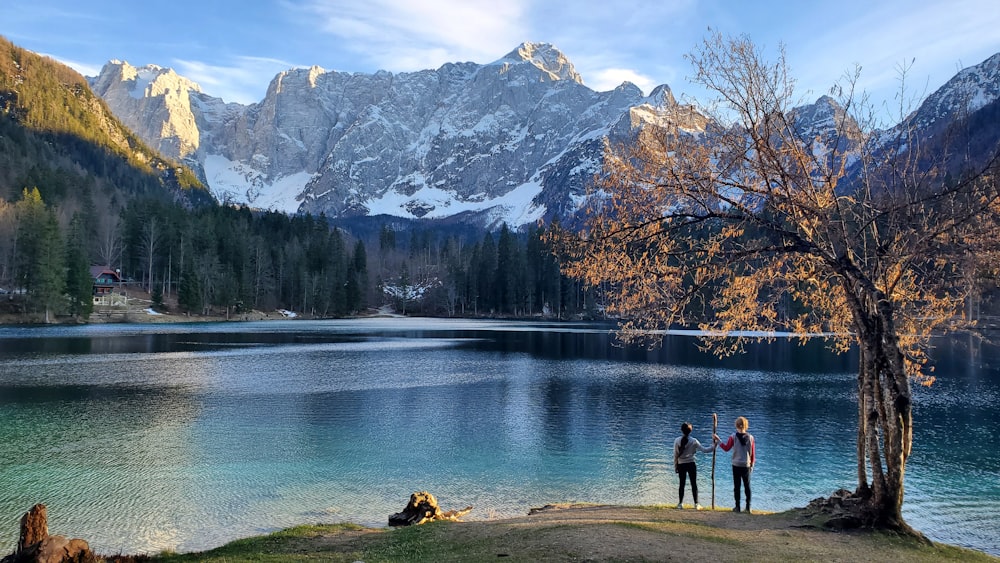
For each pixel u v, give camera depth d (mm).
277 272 160250
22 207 112562
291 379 44125
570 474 22125
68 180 168875
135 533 16250
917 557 11148
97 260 143375
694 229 13281
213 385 40750
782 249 12562
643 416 32062
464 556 10984
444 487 20641
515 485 20922
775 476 22078
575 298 161000
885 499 12992
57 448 24578
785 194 12758
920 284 13562
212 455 24047
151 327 98375
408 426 29516
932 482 21266
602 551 10727
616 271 13141
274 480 21094
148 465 22547
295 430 28438
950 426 29812
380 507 18562
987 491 20297
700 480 21719
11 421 29062
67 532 16219
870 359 13109
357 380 44031
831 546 11578
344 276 171375
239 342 74875
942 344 71000
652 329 13570
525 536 12234
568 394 38812
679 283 13133
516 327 121938
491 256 176500
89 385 39312
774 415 32375
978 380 44969
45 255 95625
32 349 59375
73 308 100812
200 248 144375
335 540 13523
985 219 11898
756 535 12438
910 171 12625
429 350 68812
